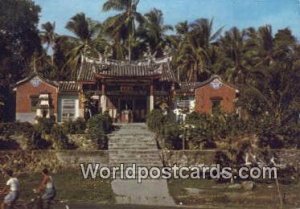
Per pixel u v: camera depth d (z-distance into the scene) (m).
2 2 70.00
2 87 67.62
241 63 80.31
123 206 33.56
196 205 34.50
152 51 84.62
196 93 61.59
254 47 80.94
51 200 27.52
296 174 43.19
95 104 60.94
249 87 52.62
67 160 44.66
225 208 33.44
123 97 62.22
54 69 81.38
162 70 62.59
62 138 46.81
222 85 61.56
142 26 83.44
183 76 84.62
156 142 47.00
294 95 50.66
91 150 45.31
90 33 84.38
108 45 82.25
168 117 51.91
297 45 57.59
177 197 36.59
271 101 50.97
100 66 61.19
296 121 50.19
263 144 47.25
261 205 34.41
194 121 47.53
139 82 60.59
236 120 47.59
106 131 48.38
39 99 61.78
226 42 85.81
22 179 41.75
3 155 44.38
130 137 47.47
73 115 62.25
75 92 62.28
